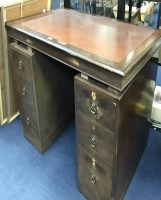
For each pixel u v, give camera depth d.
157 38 1.04
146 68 1.04
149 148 1.55
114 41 1.01
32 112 1.41
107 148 0.99
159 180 1.36
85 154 1.12
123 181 1.18
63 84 1.49
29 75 1.27
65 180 1.38
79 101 1.00
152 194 1.29
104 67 0.83
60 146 1.58
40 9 1.42
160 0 1.34
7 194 1.31
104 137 0.97
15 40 1.27
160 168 1.42
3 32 1.29
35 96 1.32
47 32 1.11
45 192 1.32
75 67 0.97
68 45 0.98
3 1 1.26
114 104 0.86
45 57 1.26
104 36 1.07
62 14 1.38
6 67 1.45
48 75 1.34
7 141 1.62
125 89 0.88
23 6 1.30
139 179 1.37
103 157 1.03
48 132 1.52
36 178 1.39
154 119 1.63
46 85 1.36
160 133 1.65
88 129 1.03
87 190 1.24
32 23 1.24
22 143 1.60
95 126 0.99
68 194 1.30
